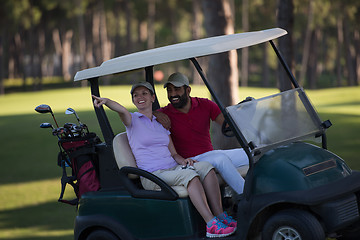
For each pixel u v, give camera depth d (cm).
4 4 11250
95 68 1011
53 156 4072
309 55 13975
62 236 2009
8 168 3738
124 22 15300
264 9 11800
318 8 11344
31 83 15138
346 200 855
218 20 2131
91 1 13325
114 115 5194
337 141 3762
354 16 12738
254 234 887
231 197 1012
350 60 13275
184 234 945
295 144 948
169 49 945
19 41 16000
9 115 6450
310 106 977
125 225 1005
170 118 1073
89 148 1077
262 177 868
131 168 993
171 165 1029
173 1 13138
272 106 941
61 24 15025
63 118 5450
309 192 828
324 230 848
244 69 12656
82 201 1063
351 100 7094
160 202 966
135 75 10988
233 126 892
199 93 6328
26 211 2547
